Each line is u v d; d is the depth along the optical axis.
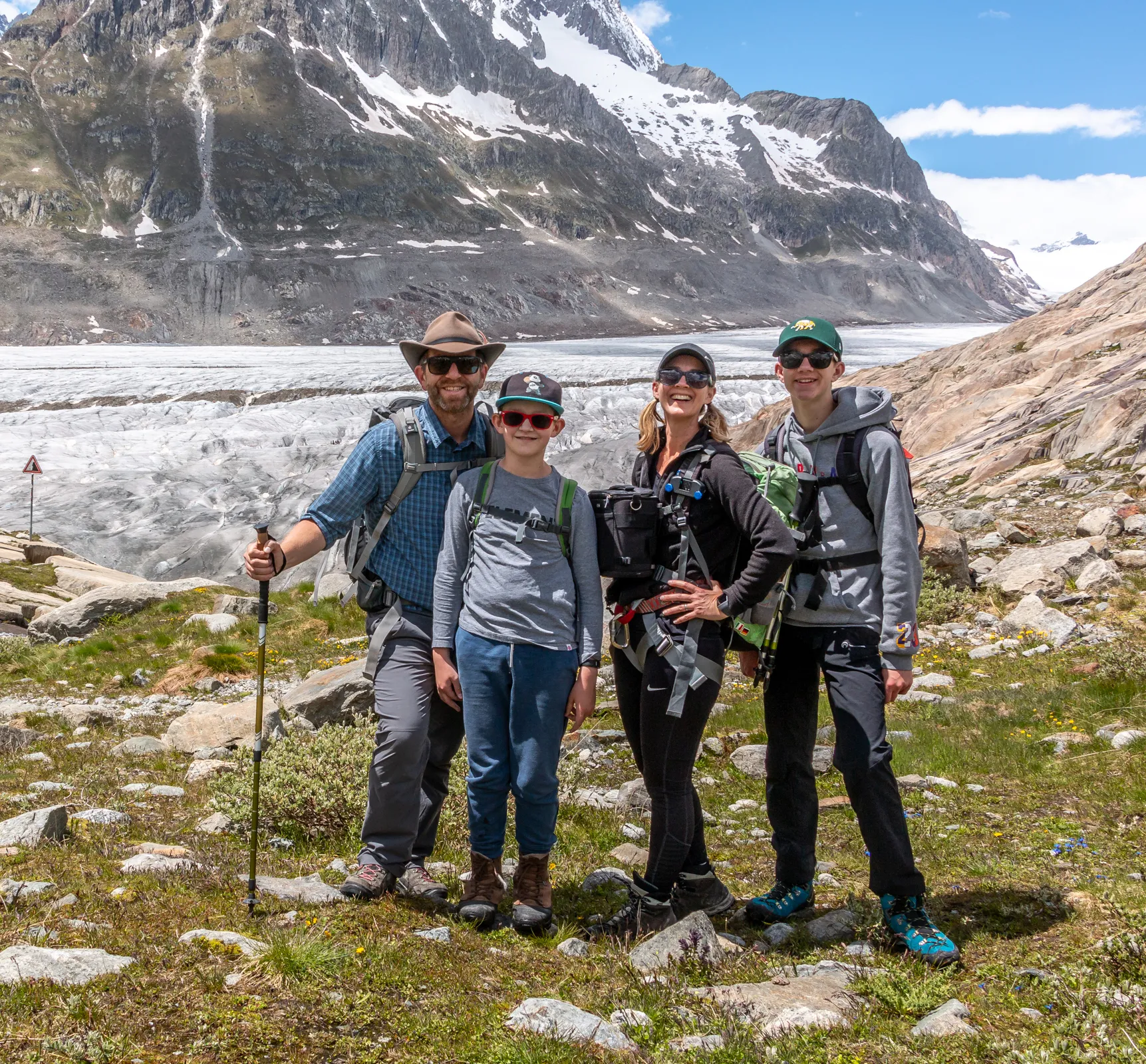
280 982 3.15
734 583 3.98
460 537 4.23
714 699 4.16
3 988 2.93
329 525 4.28
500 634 4.09
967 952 3.89
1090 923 4.07
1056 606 13.08
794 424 4.39
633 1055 3.00
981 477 22.28
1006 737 8.03
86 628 17.06
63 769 7.70
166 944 3.37
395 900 4.29
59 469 100.75
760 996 3.46
